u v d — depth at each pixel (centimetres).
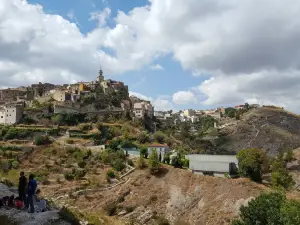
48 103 16138
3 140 12688
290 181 9262
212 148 19950
